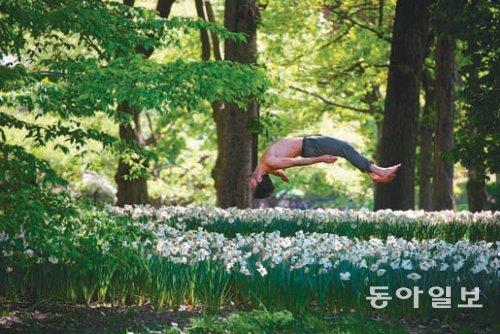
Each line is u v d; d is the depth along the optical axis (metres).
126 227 9.31
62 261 9.97
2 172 8.01
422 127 26.95
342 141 9.18
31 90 9.04
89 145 22.38
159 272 9.84
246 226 14.41
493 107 15.23
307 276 9.45
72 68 9.27
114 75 8.91
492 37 15.19
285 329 8.66
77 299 10.16
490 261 10.05
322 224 15.19
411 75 20.48
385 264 9.58
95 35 10.20
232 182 20.08
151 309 9.80
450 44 22.72
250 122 19.80
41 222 8.14
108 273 9.88
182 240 11.01
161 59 27.20
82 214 9.12
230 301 10.02
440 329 8.90
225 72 9.20
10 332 8.66
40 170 8.35
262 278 9.59
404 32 20.53
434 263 9.36
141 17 11.01
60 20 9.34
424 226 15.23
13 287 10.01
